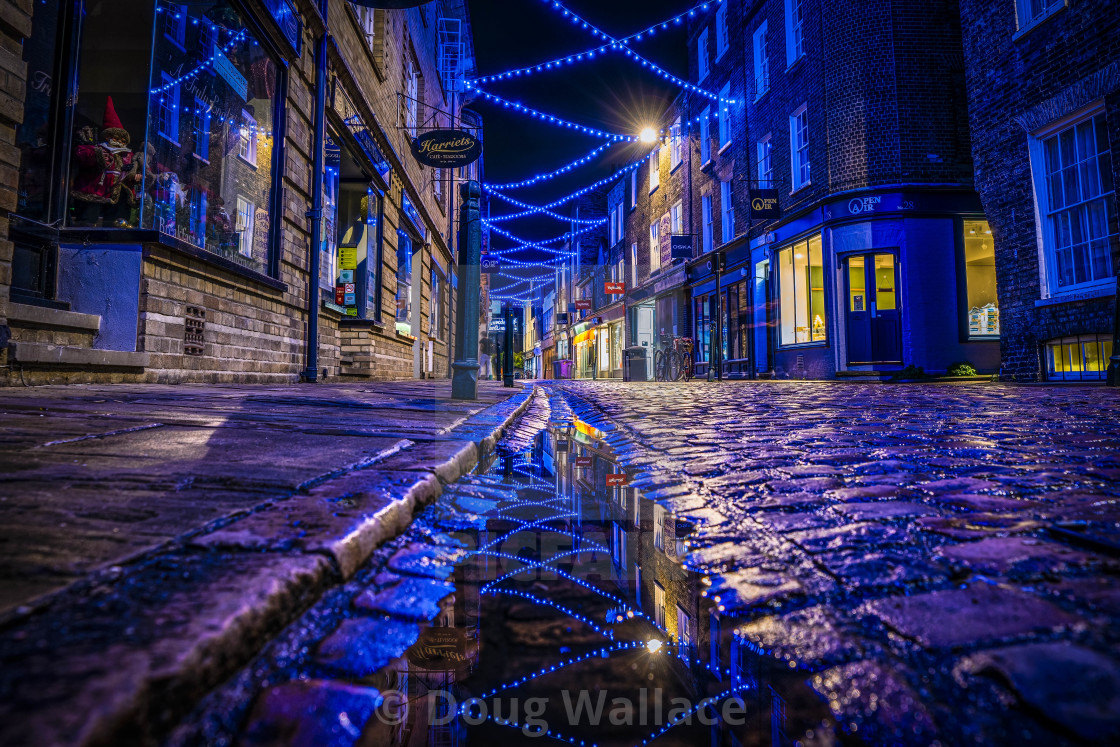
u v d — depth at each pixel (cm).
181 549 114
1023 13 868
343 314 1067
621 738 75
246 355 721
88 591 93
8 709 61
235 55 712
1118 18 729
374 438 266
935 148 1241
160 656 73
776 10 1527
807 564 133
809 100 1380
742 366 1736
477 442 281
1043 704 74
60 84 529
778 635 102
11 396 357
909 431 346
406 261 1489
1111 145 741
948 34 1251
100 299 535
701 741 73
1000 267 934
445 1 1817
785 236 1490
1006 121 903
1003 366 934
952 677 83
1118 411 424
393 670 90
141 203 571
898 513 167
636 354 2445
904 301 1232
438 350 1953
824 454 274
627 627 110
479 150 1080
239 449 221
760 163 1628
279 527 130
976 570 122
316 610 106
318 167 879
